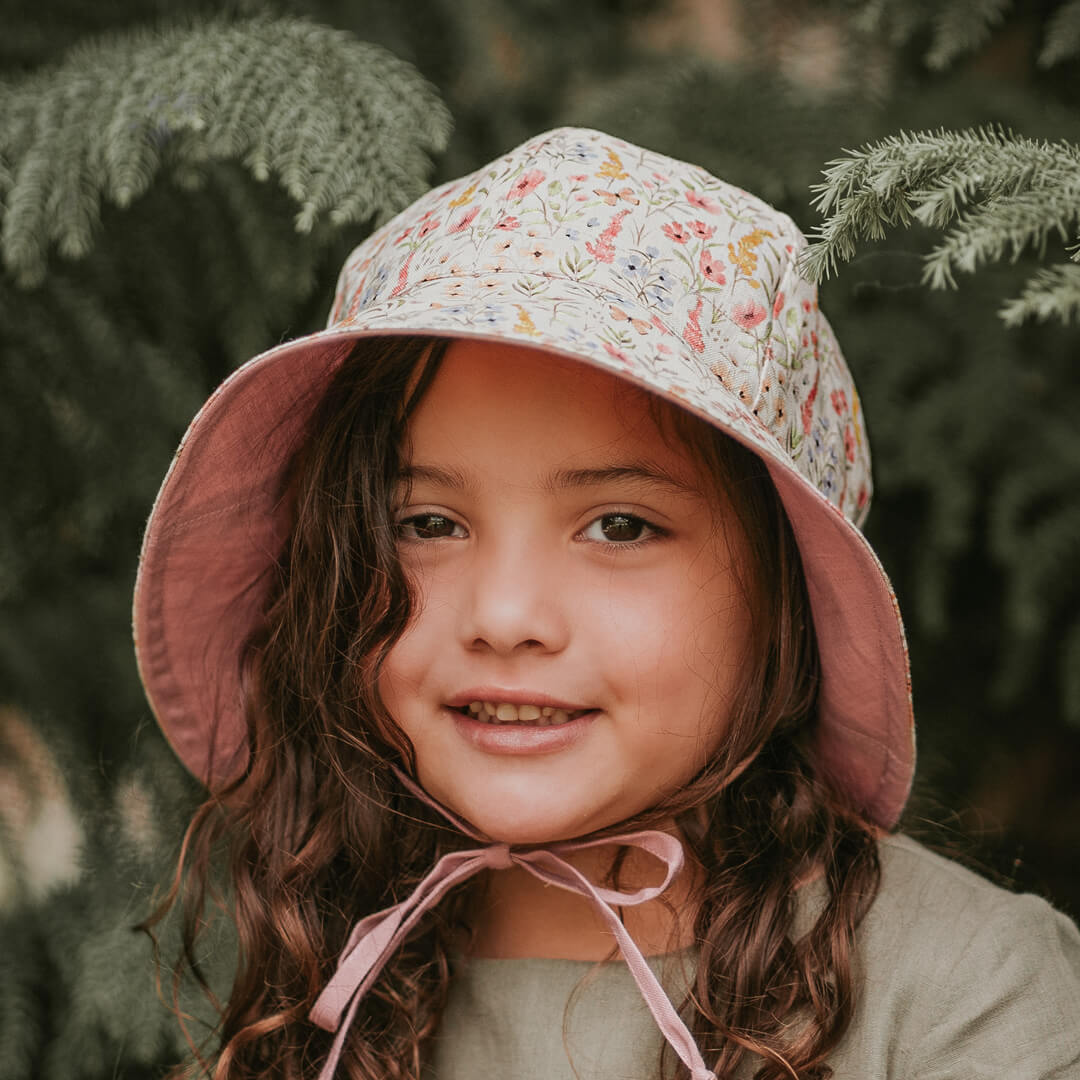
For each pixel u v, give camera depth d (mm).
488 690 1140
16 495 1729
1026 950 1188
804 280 1211
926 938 1209
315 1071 1325
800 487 1102
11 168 1527
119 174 1452
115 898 1721
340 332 1047
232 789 1423
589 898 1217
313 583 1302
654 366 1037
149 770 1771
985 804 1814
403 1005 1302
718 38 1954
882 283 1501
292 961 1361
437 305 1074
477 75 1847
